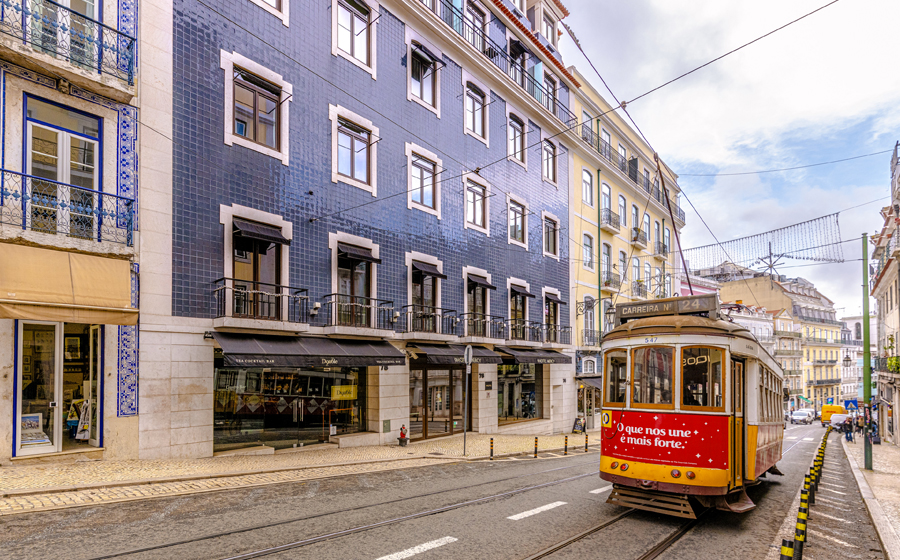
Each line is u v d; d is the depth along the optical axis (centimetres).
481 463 1433
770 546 727
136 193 1114
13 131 955
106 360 1048
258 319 1247
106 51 1070
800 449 2508
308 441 1495
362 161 1662
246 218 1309
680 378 810
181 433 1145
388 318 1684
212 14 1278
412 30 1864
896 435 2989
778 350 6462
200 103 1239
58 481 859
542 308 2494
